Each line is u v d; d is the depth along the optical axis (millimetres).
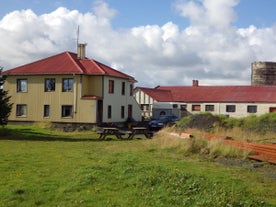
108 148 22078
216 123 34156
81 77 44281
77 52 49531
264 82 79688
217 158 17375
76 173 12492
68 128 42219
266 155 16703
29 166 14375
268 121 32344
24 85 46844
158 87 71312
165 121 46969
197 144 19406
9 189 10562
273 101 58625
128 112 51062
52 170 13438
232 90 64438
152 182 11039
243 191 10312
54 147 22578
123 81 49750
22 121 46625
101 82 45219
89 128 42844
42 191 10398
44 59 48656
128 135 34000
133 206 8992
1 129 31453
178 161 16109
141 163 14758
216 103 62125
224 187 10469
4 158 16672
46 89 45812
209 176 12094
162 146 21188
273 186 11336
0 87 31094
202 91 66312
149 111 63562
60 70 45031
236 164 15625
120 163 14336
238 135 25234
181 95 66250
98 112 45094
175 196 9641
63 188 10648
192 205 8961
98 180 11477
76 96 44375
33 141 26844
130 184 10992
